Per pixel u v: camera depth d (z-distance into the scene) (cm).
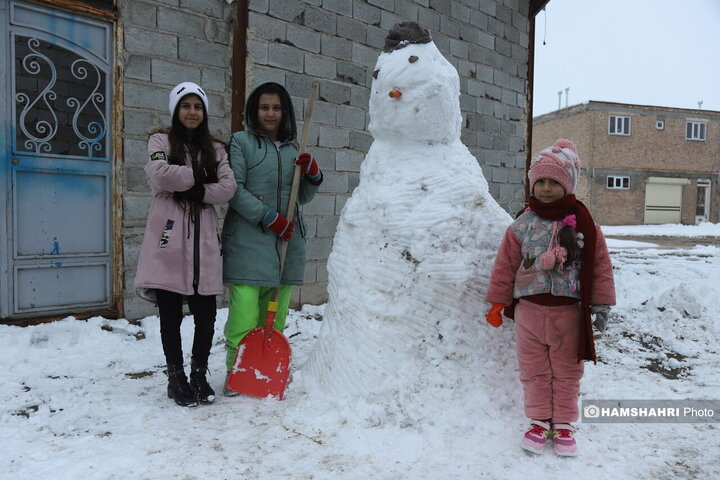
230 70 469
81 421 243
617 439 235
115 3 409
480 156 722
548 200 227
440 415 234
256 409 257
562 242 217
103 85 415
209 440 225
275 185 288
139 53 420
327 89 525
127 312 423
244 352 279
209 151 266
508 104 758
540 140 2983
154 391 284
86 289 413
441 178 261
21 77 381
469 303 248
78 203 407
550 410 223
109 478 192
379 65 276
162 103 433
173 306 266
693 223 2816
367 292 253
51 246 396
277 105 285
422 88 262
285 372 273
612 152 2658
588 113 2623
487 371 245
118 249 419
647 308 510
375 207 262
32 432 229
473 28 696
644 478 202
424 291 245
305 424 240
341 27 536
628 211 2700
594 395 285
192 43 446
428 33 271
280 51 489
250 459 209
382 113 271
